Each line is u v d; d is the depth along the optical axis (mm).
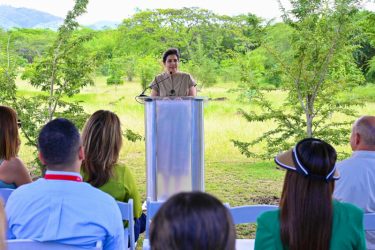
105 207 2229
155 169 4668
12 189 3098
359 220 1946
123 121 12117
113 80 17016
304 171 1862
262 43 7211
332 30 6742
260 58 7973
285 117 7246
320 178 1862
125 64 16984
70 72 7082
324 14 6809
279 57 7070
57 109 7801
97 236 2199
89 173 3074
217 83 16609
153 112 4594
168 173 4664
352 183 2764
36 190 2197
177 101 4566
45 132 2213
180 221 1115
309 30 6852
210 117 12867
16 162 3369
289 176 1903
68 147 2195
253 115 7457
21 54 8445
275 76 7320
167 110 4582
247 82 7418
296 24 6883
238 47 8227
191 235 1101
